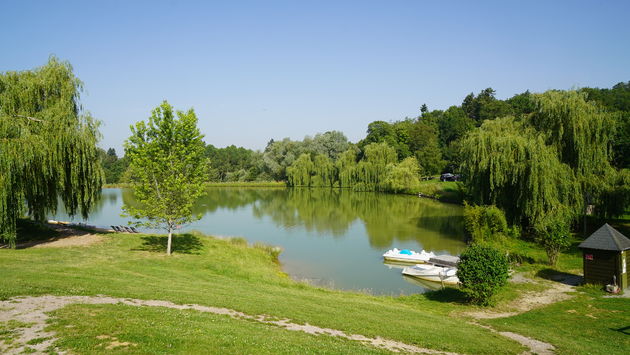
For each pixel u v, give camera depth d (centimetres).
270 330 1070
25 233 2791
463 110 15088
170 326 970
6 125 2139
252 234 4134
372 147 9175
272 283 2073
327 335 1118
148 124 2362
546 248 2469
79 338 837
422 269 2595
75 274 1617
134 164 2372
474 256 1788
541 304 1744
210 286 1695
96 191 2670
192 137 2481
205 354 815
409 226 4547
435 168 9831
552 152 3117
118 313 1040
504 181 3241
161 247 2672
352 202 7138
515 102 13538
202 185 2508
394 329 1257
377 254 3266
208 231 4303
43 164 2253
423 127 12256
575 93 3369
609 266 1891
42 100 2484
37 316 973
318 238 3931
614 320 1495
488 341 1230
